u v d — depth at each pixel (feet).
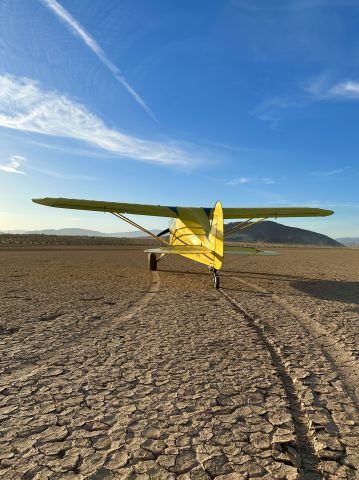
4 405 9.56
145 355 13.39
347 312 20.80
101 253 77.25
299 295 26.55
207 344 14.70
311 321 18.61
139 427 8.50
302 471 6.92
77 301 23.47
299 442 7.93
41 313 20.02
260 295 26.50
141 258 63.87
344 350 13.99
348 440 7.95
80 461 7.23
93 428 8.47
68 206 36.42
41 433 8.25
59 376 11.46
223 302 23.67
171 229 49.42
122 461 7.23
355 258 74.64
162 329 16.97
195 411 9.26
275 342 14.97
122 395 10.15
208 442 7.89
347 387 10.69
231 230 42.04
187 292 27.66
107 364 12.49
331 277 38.06
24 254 69.56
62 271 40.42
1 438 8.04
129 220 39.65
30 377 11.37
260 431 8.33
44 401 9.80
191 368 12.12
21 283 30.78
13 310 20.65
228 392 10.33
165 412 9.21
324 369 12.05
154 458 7.32
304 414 9.16
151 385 10.80
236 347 14.32
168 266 49.03
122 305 22.43
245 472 6.88
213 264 31.04
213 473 6.84
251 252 35.19
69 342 14.94
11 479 6.68
